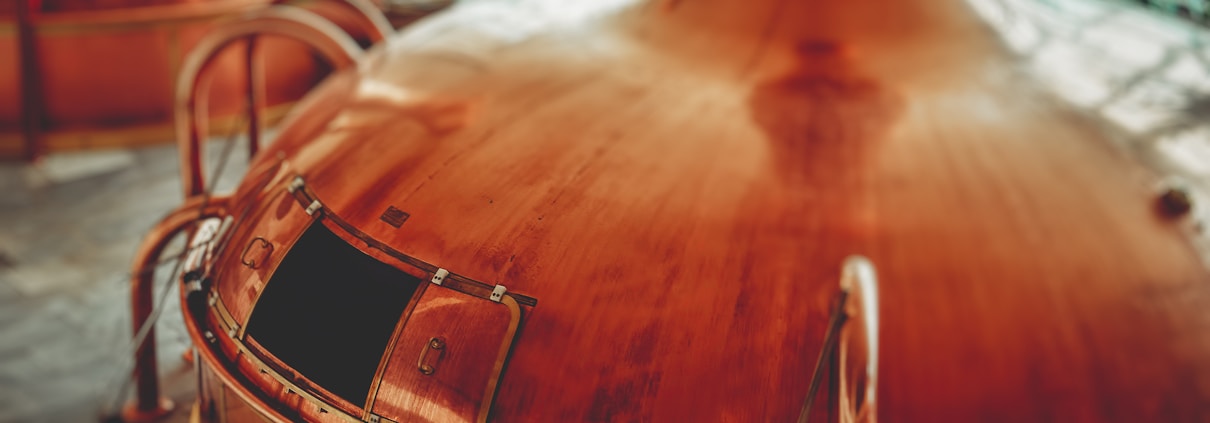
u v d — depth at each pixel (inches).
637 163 195.0
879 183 187.6
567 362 181.9
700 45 211.9
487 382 183.6
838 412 166.4
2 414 335.9
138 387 316.8
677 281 182.9
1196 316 178.1
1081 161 191.9
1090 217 184.9
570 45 223.0
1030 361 173.5
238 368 205.8
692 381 178.4
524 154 200.5
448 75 223.3
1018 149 192.5
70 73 544.7
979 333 175.2
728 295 181.0
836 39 206.8
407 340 189.5
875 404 165.0
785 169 190.4
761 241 183.9
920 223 183.2
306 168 215.3
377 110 221.3
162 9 552.7
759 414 176.7
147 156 551.8
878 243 181.6
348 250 198.7
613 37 221.8
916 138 193.2
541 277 186.5
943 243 181.5
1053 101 201.6
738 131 196.4
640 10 224.2
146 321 288.2
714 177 191.2
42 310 399.5
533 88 212.7
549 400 181.5
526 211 192.9
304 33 285.4
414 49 241.9
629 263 185.2
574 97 208.5
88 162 542.9
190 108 297.3
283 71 597.3
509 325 184.5
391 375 189.5
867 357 164.9
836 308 171.6
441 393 185.9
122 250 447.8
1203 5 235.8
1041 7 229.5
